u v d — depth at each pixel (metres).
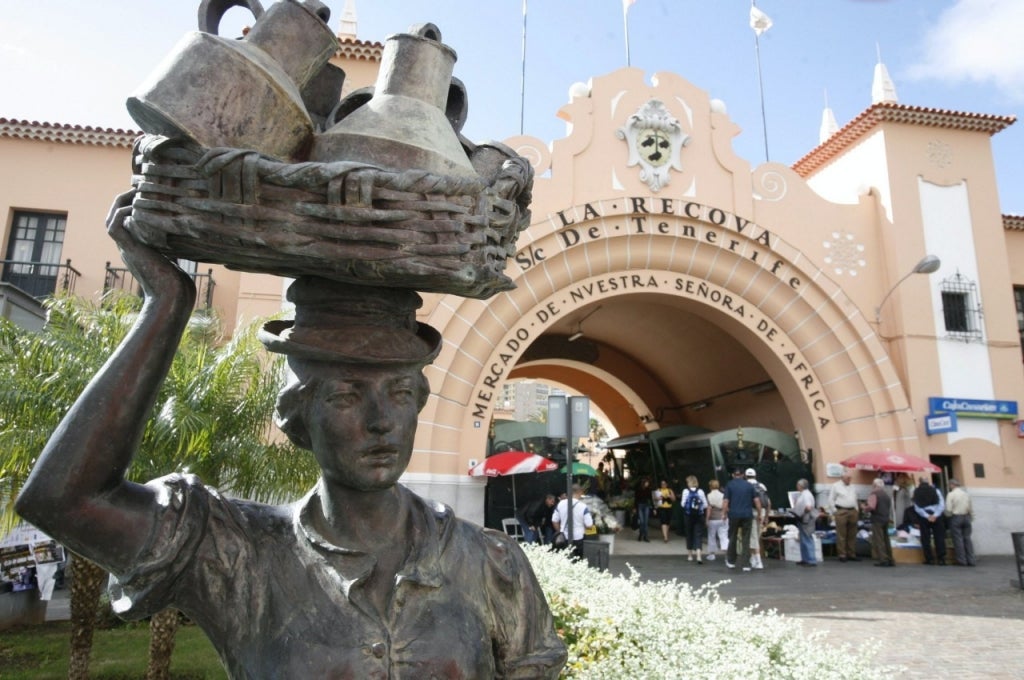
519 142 15.99
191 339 7.46
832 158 20.72
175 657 7.88
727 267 16.83
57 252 16.00
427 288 1.53
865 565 14.81
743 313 16.95
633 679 4.45
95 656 7.98
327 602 1.51
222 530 1.54
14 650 8.23
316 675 1.43
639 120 16.61
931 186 18.41
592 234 15.98
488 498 16.33
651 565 14.58
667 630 5.12
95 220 15.87
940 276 17.89
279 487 6.80
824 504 16.41
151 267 1.46
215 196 1.35
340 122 1.61
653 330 22.59
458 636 1.56
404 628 1.52
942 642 8.06
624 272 16.41
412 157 1.53
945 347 17.52
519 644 1.74
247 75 1.44
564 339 25.28
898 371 17.33
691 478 15.66
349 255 1.37
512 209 1.59
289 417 1.61
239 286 14.51
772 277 16.95
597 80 16.81
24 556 9.20
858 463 15.85
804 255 17.22
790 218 17.45
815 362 17.06
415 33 1.69
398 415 1.55
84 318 6.63
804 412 17.02
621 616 5.23
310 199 1.37
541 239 15.59
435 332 1.68
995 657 7.45
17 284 15.59
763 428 19.23
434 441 14.48
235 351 6.81
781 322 17.08
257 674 1.47
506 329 15.45
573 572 7.46
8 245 15.77
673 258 16.55
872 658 7.37
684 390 25.28
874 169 18.66
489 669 1.60
